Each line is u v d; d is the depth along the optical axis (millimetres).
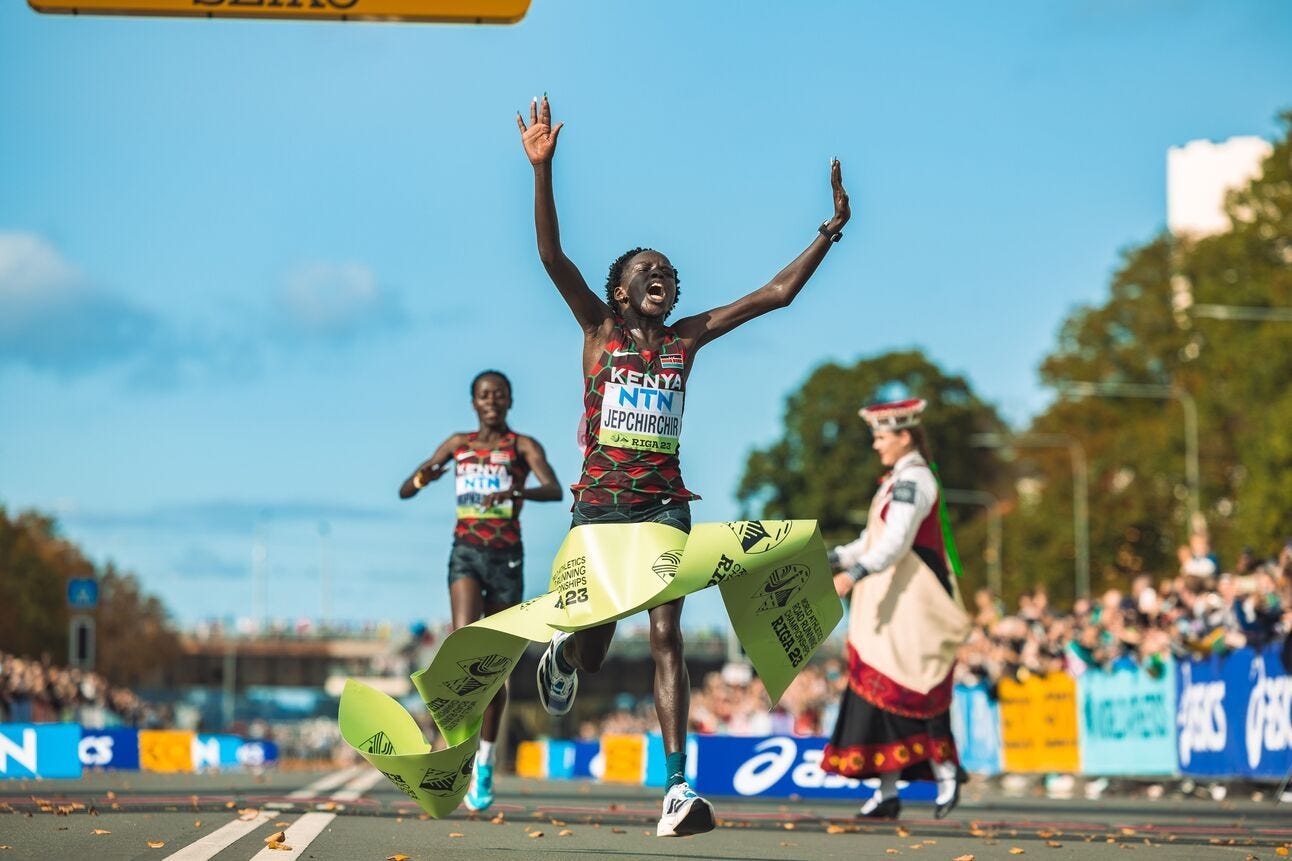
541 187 22047
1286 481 161625
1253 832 29344
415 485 33219
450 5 40719
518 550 32938
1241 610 47094
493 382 32812
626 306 22672
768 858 23734
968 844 26469
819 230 23203
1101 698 56094
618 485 22281
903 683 31922
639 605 21422
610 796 42688
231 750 82750
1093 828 30016
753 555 21672
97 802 30969
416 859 22047
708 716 128500
